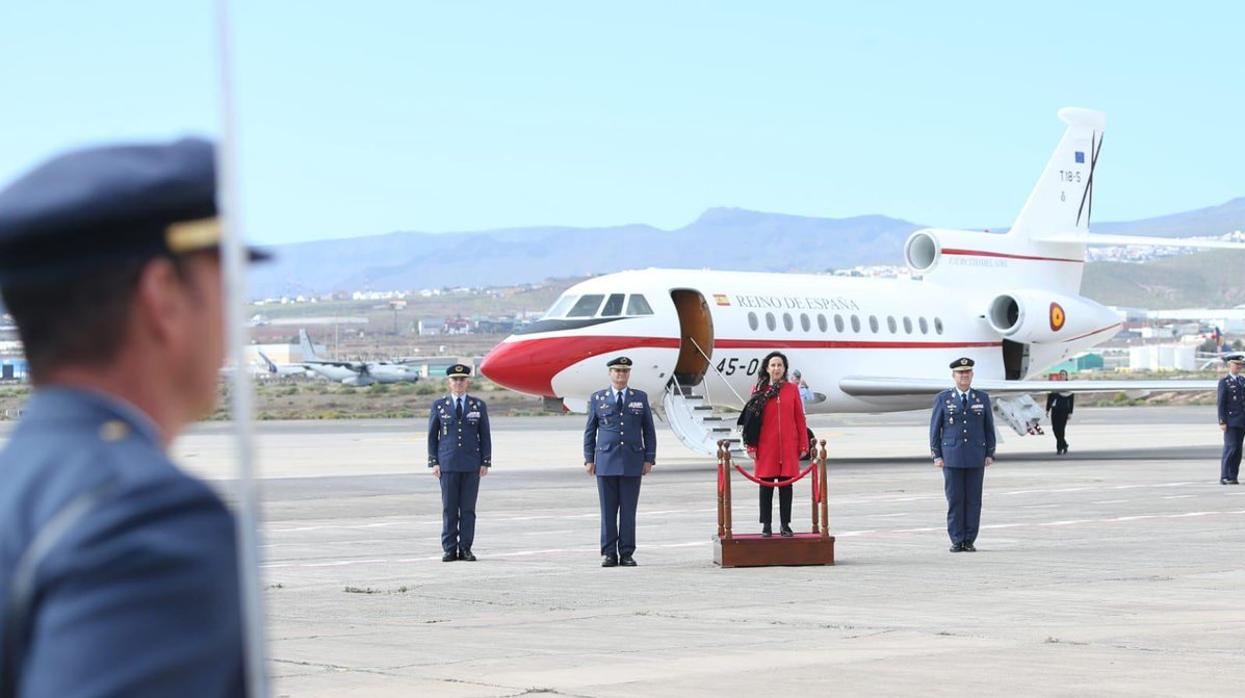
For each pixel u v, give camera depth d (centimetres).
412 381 14638
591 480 3656
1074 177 5212
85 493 209
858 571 1864
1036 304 4862
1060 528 2425
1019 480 3559
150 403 231
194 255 228
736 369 4119
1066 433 6397
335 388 14462
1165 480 3550
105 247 220
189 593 206
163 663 203
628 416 1967
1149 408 10331
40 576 202
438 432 2047
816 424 7719
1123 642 1263
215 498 215
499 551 2170
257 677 217
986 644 1259
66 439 219
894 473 3841
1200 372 16488
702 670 1131
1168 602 1538
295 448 5203
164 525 208
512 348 3828
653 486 3462
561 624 1417
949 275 4884
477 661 1184
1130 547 2127
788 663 1163
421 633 1359
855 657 1192
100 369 228
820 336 4328
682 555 2103
